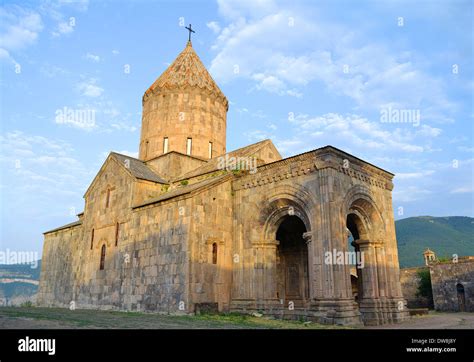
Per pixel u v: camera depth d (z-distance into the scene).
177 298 20.67
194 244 21.20
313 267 19.22
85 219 30.83
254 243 22.56
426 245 107.69
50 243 37.28
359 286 23.28
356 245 23.84
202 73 33.59
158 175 29.30
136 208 25.30
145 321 15.30
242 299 22.03
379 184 24.22
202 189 22.44
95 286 27.19
